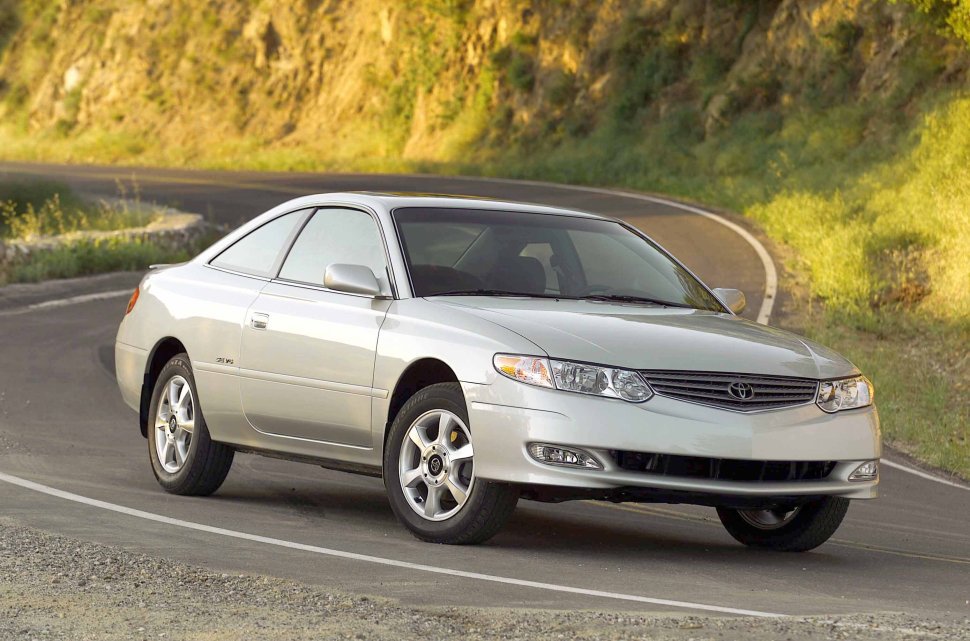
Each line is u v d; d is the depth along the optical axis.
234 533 12.99
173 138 117.19
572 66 93.62
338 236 14.98
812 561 13.62
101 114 123.69
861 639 9.16
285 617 9.28
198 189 76.50
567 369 12.27
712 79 81.75
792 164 64.25
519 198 64.69
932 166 47.41
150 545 12.05
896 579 12.59
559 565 12.11
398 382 13.33
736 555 13.73
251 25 120.25
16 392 24.34
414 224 14.54
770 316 35.56
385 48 109.69
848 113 64.56
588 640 8.85
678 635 9.10
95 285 42.25
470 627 9.19
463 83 101.50
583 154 84.19
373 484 17.89
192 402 15.86
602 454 12.10
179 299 16.34
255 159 105.94
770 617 9.94
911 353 32.59
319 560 11.69
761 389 12.73
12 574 10.46
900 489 19.73
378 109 106.69
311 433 14.39
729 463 12.41
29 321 34.16
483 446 12.41
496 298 13.81
